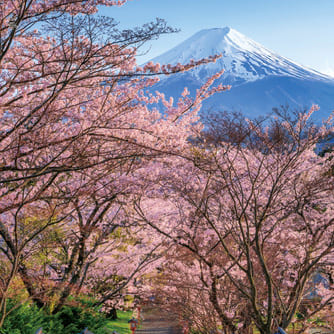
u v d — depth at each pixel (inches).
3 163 273.7
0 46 247.3
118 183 365.4
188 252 482.9
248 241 406.6
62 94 324.8
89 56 267.3
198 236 498.3
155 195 432.1
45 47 305.1
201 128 405.7
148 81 357.1
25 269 424.2
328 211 499.8
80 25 251.6
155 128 331.3
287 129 432.1
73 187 369.7
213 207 485.4
